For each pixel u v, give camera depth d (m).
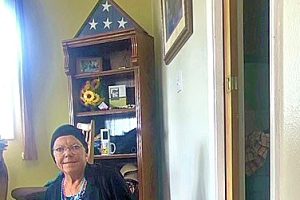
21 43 4.10
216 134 1.70
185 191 2.43
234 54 1.70
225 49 1.70
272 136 0.78
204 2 1.79
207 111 1.78
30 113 4.12
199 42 1.90
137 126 3.57
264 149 2.22
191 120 2.17
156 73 3.84
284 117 0.70
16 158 4.16
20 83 4.11
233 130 1.69
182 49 2.41
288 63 0.68
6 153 4.16
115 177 1.99
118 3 4.04
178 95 2.62
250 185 2.21
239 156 1.71
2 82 4.19
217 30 1.69
